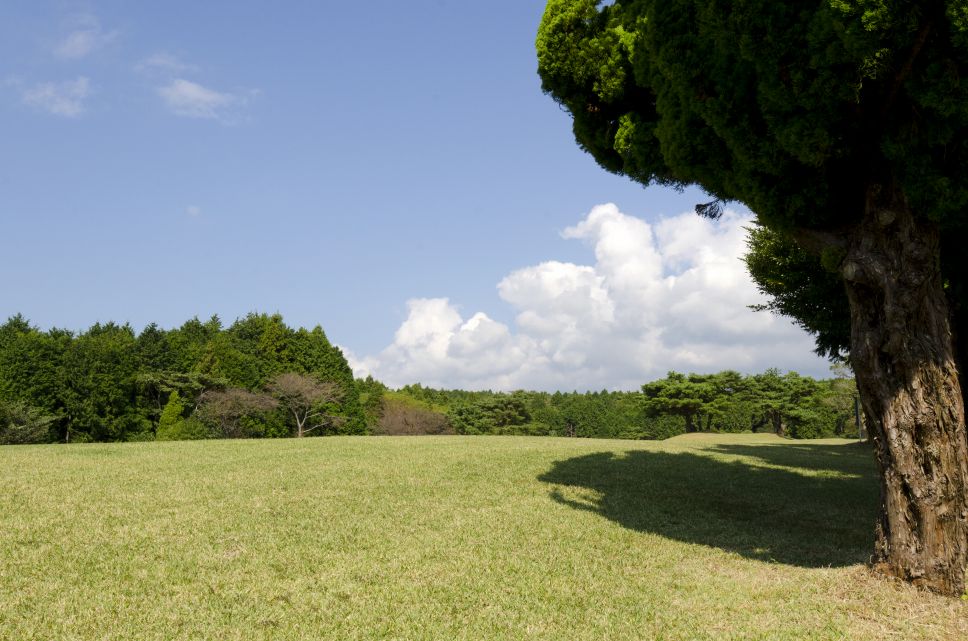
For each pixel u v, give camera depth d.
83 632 5.78
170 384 54.22
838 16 6.29
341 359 63.50
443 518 10.73
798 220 8.41
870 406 7.80
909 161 7.11
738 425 73.31
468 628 6.10
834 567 8.64
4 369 46.03
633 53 10.34
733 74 8.02
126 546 8.50
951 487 7.14
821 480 16.94
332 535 9.39
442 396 99.00
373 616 6.34
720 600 7.08
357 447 21.22
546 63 11.42
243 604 6.57
